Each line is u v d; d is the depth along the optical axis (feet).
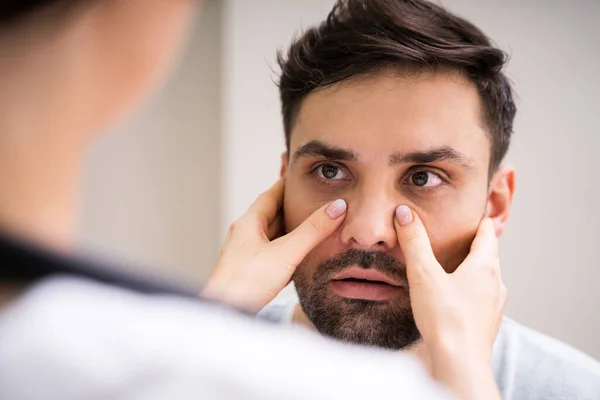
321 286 2.81
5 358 0.93
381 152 2.69
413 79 2.69
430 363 2.27
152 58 1.11
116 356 0.95
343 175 2.86
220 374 0.97
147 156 5.94
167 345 0.98
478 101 2.82
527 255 4.74
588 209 4.64
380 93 2.69
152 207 6.05
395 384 1.08
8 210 1.02
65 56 1.02
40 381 0.91
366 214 2.67
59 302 0.97
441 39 2.74
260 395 0.97
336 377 1.05
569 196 4.64
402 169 2.72
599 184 4.59
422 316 2.35
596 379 3.05
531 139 4.63
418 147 2.67
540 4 4.53
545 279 4.74
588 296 4.71
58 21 0.99
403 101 2.68
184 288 1.13
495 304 2.43
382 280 2.73
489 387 2.08
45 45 1.00
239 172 5.48
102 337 0.96
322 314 2.83
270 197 3.05
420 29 2.76
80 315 0.97
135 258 6.04
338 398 1.01
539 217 4.69
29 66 1.00
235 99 5.41
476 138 2.81
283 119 3.25
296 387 1.00
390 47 2.67
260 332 1.09
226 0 5.40
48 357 0.92
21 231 1.00
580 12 4.47
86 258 1.05
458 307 2.33
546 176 4.64
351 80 2.71
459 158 2.73
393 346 2.78
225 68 5.50
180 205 5.99
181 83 5.75
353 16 2.84
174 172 5.94
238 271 2.65
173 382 0.95
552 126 4.60
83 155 1.11
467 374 2.10
